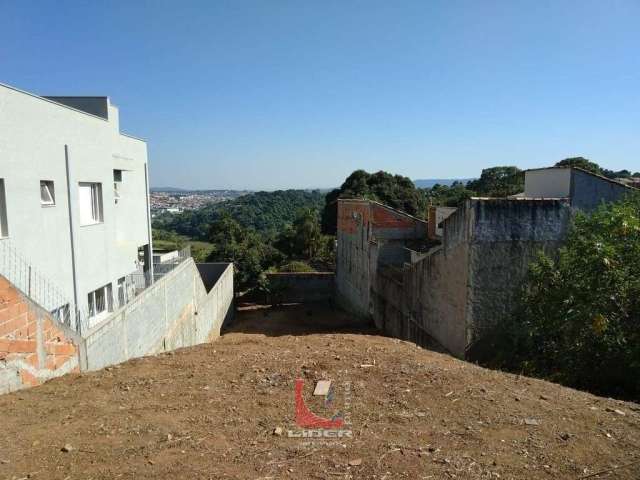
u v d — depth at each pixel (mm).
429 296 13281
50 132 9211
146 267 16906
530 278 9922
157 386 6219
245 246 34312
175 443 4520
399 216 21125
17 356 6094
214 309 21656
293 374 6613
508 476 3984
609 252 8281
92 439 4598
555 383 7523
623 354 7793
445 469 4066
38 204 8773
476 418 5207
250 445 4496
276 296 30500
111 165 12430
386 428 4910
